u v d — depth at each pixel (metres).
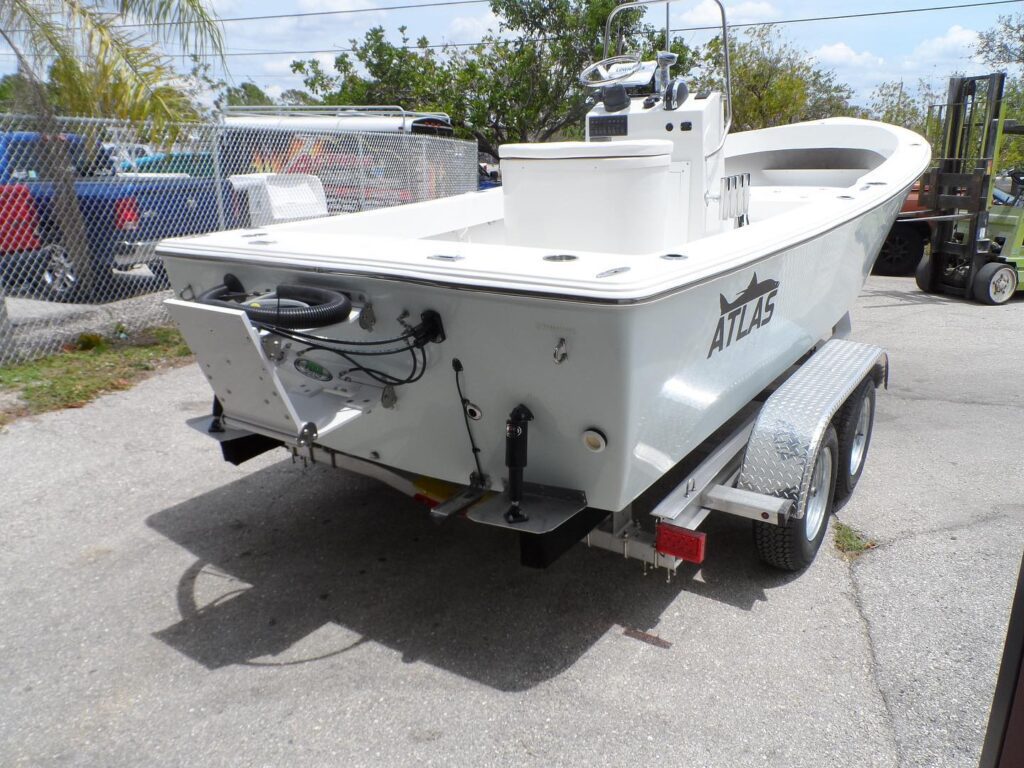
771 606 3.03
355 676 2.66
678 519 2.76
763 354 3.25
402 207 3.96
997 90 8.11
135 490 4.07
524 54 17.06
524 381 2.34
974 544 3.45
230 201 8.00
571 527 2.60
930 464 4.33
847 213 3.62
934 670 2.64
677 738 2.36
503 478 2.67
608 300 2.03
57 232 7.34
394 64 18.08
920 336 7.24
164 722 2.45
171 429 4.88
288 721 2.45
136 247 7.56
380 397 2.70
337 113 12.15
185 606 3.07
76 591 3.16
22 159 6.88
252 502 3.95
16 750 2.34
